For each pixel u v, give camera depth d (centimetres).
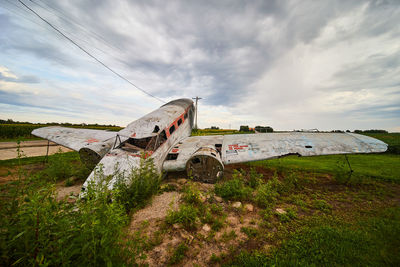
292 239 239
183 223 277
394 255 200
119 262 161
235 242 239
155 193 397
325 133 547
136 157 407
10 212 136
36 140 1800
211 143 580
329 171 641
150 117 556
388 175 566
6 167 621
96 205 181
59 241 126
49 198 144
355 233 245
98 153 486
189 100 1038
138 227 270
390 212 318
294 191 445
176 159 496
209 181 477
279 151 473
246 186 464
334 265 188
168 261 203
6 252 117
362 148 448
